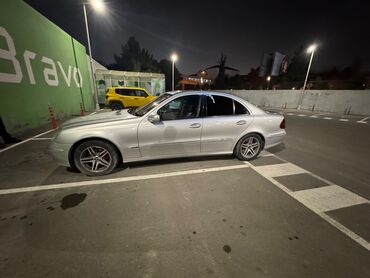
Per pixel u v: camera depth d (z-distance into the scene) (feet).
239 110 12.66
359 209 8.53
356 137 22.86
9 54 20.27
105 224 7.24
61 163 10.53
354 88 92.38
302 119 38.47
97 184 10.14
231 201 8.89
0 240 6.39
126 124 10.54
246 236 6.79
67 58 34.58
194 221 7.50
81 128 10.16
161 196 9.18
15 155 14.30
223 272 5.44
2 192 9.29
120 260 5.74
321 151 16.84
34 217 7.55
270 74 109.40
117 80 58.18
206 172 11.78
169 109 11.34
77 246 6.21
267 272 5.46
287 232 7.02
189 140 11.64
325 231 7.13
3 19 19.65
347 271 5.55
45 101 26.81
